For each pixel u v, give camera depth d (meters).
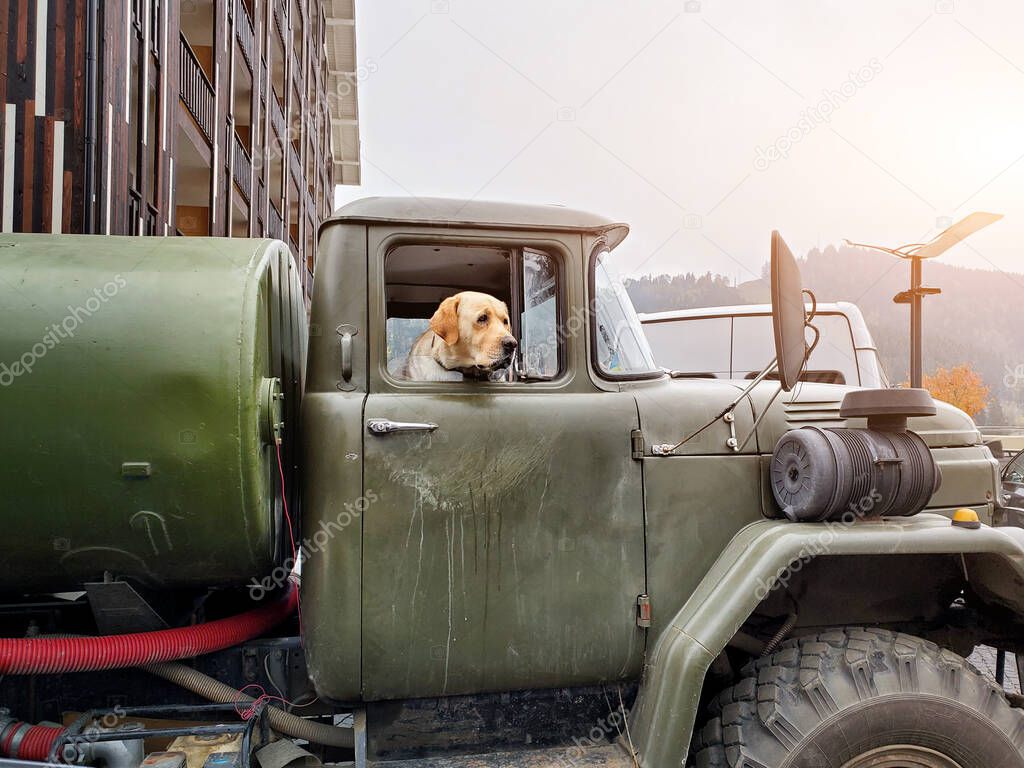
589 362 2.22
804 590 2.35
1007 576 2.12
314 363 2.10
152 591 2.07
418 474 2.03
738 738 1.92
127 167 6.81
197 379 1.75
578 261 2.23
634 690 2.20
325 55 27.31
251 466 1.79
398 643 1.99
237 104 14.41
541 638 2.07
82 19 5.95
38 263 1.82
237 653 2.20
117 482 1.75
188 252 1.95
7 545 1.79
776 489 2.21
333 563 1.97
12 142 5.80
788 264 1.96
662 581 2.17
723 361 4.96
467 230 2.18
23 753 1.83
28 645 1.85
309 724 2.16
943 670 1.95
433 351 2.30
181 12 11.10
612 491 2.15
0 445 1.71
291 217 20.50
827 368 5.84
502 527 2.06
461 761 2.05
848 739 1.87
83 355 1.74
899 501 2.09
